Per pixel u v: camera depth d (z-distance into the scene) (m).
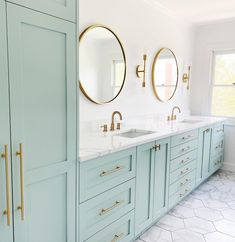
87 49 2.15
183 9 3.14
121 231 1.81
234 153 3.92
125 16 2.56
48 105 1.19
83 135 2.12
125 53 2.61
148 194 2.09
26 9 1.05
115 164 1.67
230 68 3.86
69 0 1.24
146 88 3.03
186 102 4.04
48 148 1.21
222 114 3.99
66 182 1.33
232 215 2.48
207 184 3.37
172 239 2.05
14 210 1.09
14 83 1.04
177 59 3.63
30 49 1.09
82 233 1.47
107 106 2.46
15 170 1.07
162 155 2.23
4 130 1.02
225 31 3.77
